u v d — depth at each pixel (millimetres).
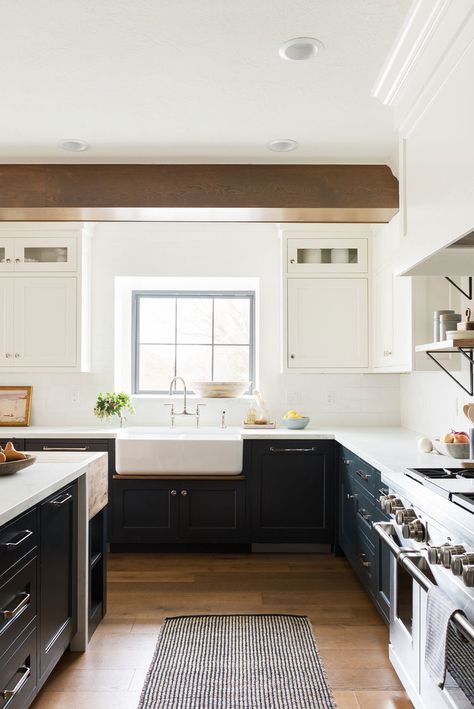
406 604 2215
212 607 3146
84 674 2457
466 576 1454
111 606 3160
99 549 3002
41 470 2461
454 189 1796
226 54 2283
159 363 4953
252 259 4645
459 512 1604
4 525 1808
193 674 2453
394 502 2166
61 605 2398
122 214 3598
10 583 1847
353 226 4332
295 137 3070
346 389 4641
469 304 3086
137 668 2508
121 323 4832
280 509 4039
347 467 3635
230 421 4660
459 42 1744
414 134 2244
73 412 4637
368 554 3010
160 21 2070
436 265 2328
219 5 1981
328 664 2541
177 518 4027
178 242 4645
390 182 3445
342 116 2834
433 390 3789
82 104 2699
